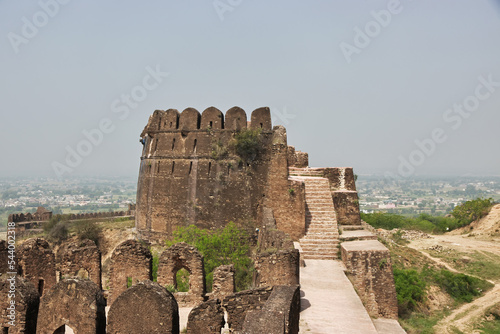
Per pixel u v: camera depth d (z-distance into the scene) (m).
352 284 23.98
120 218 46.28
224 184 29.67
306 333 16.30
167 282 19.88
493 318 30.50
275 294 13.29
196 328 13.32
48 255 19.94
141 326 11.80
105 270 31.81
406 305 31.59
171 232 30.39
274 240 22.55
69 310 12.23
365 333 16.38
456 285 35.50
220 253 27.92
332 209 31.02
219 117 30.56
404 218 67.25
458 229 63.03
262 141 30.19
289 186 29.52
